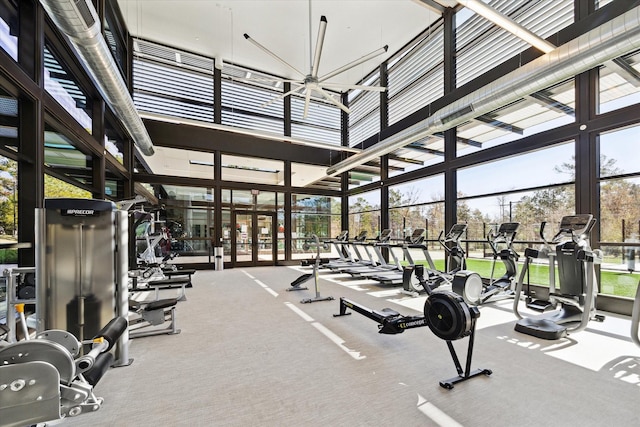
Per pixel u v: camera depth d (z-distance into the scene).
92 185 4.94
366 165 9.57
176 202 8.35
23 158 2.83
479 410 1.87
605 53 3.13
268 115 9.30
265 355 2.72
